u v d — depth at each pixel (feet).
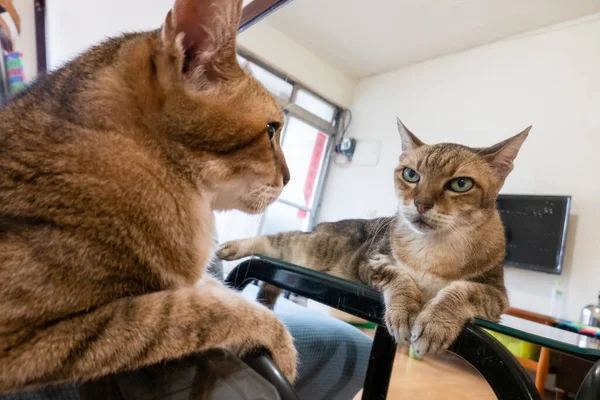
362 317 2.36
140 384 1.35
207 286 2.26
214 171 2.24
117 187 1.84
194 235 2.23
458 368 2.43
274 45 4.55
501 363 1.70
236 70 2.29
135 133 1.99
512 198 3.34
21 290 1.52
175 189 2.08
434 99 3.93
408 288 2.64
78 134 1.86
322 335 3.57
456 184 3.11
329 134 4.66
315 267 3.80
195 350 1.55
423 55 4.05
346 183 4.45
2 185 1.72
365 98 4.53
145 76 2.03
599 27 3.00
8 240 1.58
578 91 3.06
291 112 4.45
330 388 3.74
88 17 6.26
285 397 1.29
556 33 3.21
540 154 3.23
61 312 1.55
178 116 2.06
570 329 2.64
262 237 4.06
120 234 1.78
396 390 2.33
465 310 2.18
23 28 5.89
